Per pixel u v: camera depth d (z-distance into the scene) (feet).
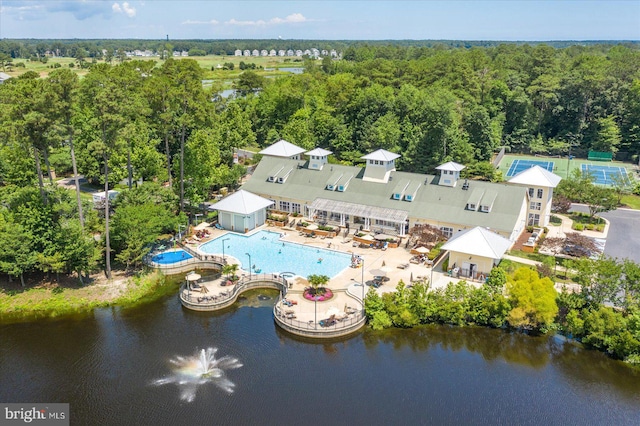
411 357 170.81
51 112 198.39
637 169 418.72
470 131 409.08
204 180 296.71
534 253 239.71
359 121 433.48
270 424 136.98
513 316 179.01
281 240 262.67
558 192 309.63
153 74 456.86
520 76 552.41
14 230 200.95
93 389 153.17
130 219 225.76
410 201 268.62
